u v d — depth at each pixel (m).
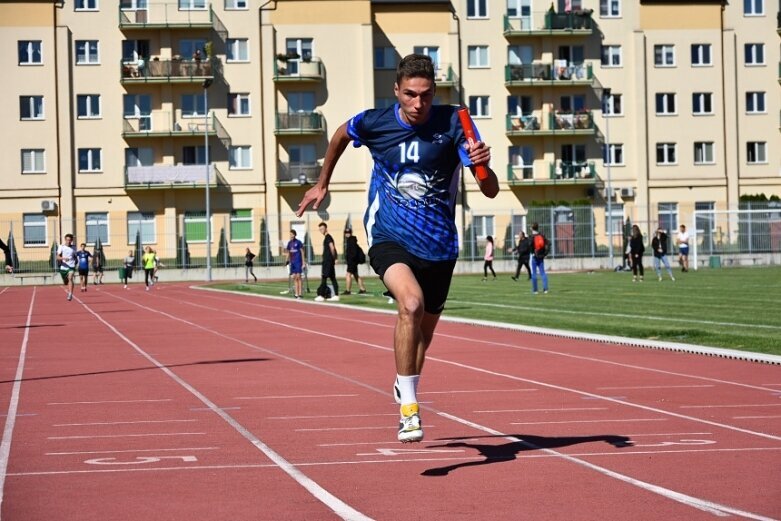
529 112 96.75
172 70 89.75
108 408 15.07
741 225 89.50
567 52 96.50
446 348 24.03
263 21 91.75
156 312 42.28
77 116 90.19
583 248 88.50
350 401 15.52
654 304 38.03
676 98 97.56
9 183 89.06
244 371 19.92
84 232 90.00
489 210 92.25
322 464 10.56
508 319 32.34
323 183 10.69
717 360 20.48
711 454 10.88
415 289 9.57
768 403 14.71
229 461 10.78
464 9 95.00
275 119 91.31
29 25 89.00
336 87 92.50
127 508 8.70
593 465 10.34
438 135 9.96
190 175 90.19
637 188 97.12
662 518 8.13
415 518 8.24
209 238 82.50
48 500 9.02
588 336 25.48
